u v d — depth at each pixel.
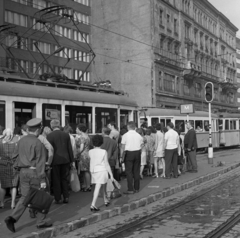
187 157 15.04
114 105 14.88
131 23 44.06
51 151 7.67
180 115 24.34
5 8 36.00
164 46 44.97
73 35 44.84
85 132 10.02
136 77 43.56
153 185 11.20
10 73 12.50
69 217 7.14
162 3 44.81
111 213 7.73
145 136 13.37
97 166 7.76
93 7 47.75
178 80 48.59
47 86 11.92
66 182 8.52
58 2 42.53
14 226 6.36
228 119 31.02
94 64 47.56
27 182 6.30
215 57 61.38
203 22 57.12
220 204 8.80
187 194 10.43
